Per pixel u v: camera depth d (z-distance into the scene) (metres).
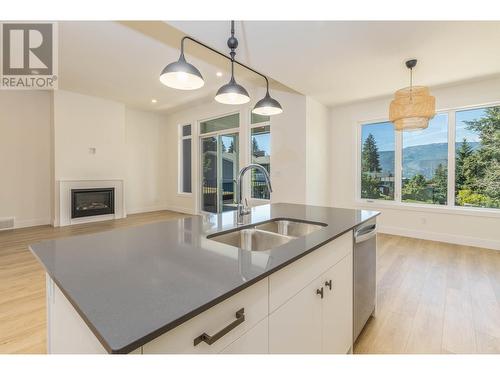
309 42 2.71
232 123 6.06
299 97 4.69
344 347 1.60
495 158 3.90
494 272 3.01
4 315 2.12
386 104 4.79
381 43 2.74
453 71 3.50
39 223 5.41
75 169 5.55
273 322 0.98
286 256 1.06
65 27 3.01
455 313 2.19
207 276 0.88
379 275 2.96
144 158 7.20
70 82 4.80
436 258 3.49
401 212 4.69
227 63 3.84
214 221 1.85
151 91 5.34
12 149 5.11
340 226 1.64
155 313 0.66
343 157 5.32
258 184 5.53
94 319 0.64
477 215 3.98
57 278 0.88
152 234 1.47
